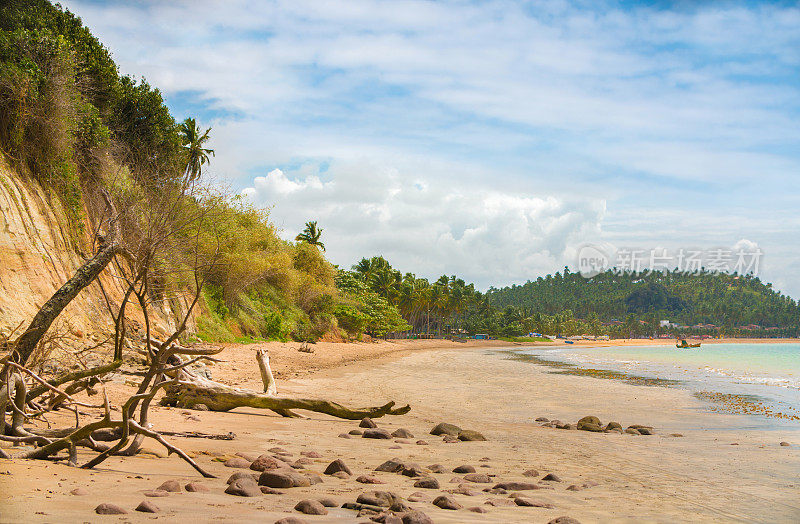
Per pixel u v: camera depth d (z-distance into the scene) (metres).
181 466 5.80
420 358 48.31
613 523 4.63
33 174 15.92
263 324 40.78
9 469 4.59
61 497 3.88
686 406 16.80
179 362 6.55
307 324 49.41
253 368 22.95
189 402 11.46
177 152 28.36
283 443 8.34
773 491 6.39
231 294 35.84
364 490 5.19
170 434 7.94
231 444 7.82
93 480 4.61
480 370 32.84
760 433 11.73
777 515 5.28
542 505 5.05
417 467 6.48
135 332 16.81
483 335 160.00
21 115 15.10
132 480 4.79
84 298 15.56
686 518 4.98
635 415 14.80
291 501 4.44
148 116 26.73
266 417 11.47
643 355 70.62
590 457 8.55
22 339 5.51
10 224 13.60
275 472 5.11
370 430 9.62
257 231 42.84
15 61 16.41
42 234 14.78
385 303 89.38
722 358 60.38
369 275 119.56
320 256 57.31
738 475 7.34
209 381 11.73
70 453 5.22
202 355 5.92
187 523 3.45
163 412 10.14
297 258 56.16
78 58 21.30
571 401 17.64
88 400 9.59
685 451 9.27
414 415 13.67
